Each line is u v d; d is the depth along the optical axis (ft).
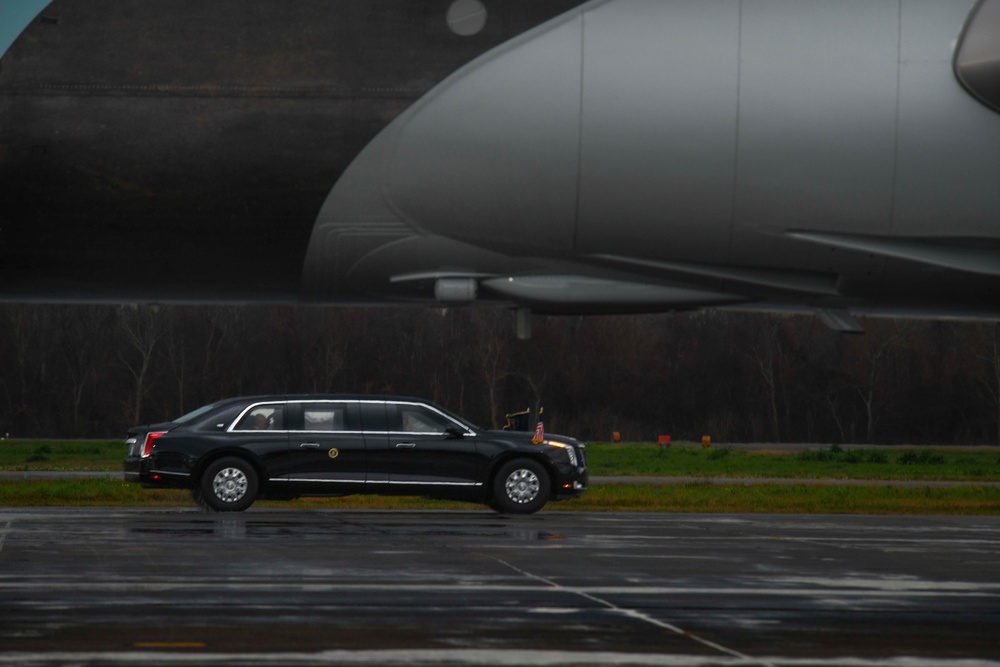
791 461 327.47
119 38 112.78
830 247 114.42
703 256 115.65
